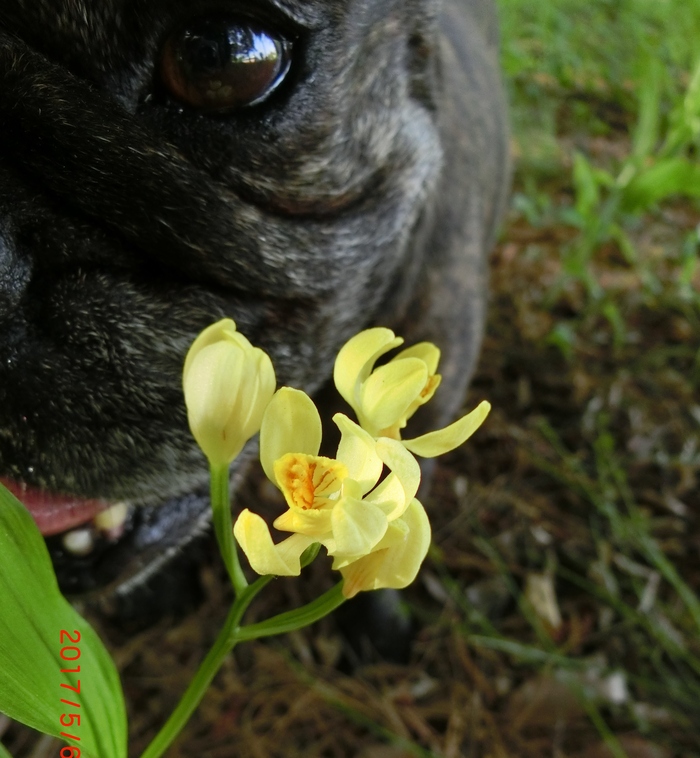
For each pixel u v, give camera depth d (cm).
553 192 59
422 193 23
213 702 31
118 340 16
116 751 12
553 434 41
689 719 32
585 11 88
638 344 47
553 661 33
